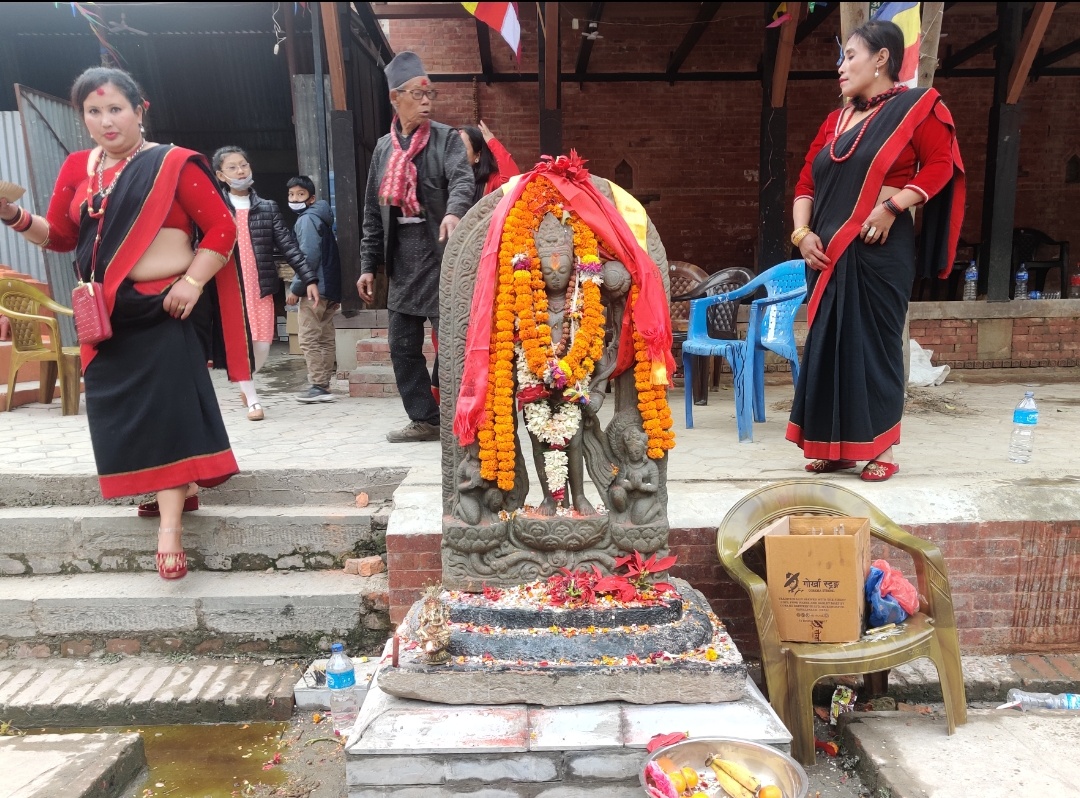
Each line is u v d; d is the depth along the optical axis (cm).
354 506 317
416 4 766
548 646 207
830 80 935
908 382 525
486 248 217
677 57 887
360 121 664
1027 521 267
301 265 471
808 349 294
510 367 220
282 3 652
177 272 269
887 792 206
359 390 538
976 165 946
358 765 190
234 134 857
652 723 197
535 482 319
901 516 268
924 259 298
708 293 478
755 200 966
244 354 309
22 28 744
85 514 304
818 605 223
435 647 199
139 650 283
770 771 184
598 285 217
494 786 192
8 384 468
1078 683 260
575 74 920
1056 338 680
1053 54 864
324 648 283
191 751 240
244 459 341
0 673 272
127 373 262
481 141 411
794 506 250
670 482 298
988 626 275
